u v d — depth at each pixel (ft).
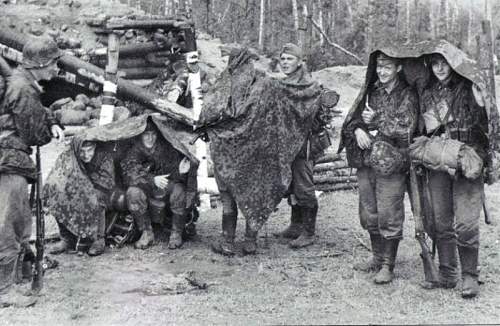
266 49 65.98
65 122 39.58
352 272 19.12
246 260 20.44
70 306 16.49
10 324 15.34
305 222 21.91
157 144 21.52
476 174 16.03
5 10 46.47
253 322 15.51
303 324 15.39
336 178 28.73
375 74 17.93
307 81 21.24
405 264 19.70
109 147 21.07
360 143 18.16
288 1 68.64
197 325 15.34
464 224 16.62
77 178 20.53
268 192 20.68
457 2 58.90
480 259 20.02
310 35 64.03
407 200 27.20
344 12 69.97
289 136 20.75
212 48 50.47
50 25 46.19
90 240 21.03
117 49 23.95
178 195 21.42
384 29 65.46
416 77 17.22
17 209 16.60
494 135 16.17
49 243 22.07
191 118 25.14
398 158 17.44
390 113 17.49
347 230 23.68
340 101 49.44
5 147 16.38
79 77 24.40
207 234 23.30
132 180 21.33
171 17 27.30
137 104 25.22
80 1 48.73
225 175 20.40
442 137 16.76
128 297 17.26
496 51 55.88
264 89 20.25
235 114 20.08
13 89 16.26
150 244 21.59
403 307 16.39
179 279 18.21
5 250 16.57
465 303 16.56
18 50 29.48
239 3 69.97
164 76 27.02
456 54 16.42
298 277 18.78
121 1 64.54
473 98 16.37
